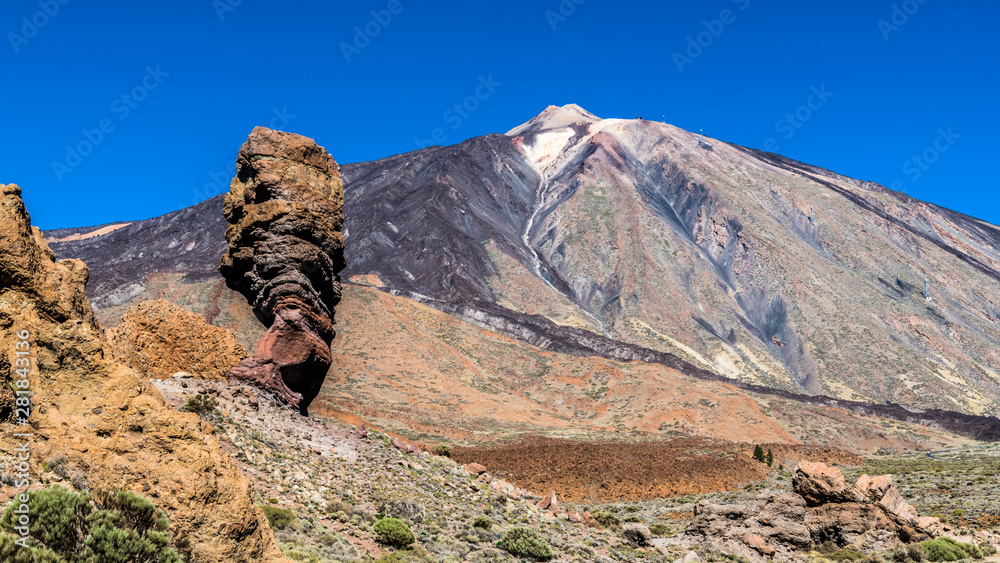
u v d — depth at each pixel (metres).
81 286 15.55
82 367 14.35
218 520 13.80
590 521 35.41
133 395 14.45
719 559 32.28
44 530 11.56
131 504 12.60
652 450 99.75
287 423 30.11
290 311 33.88
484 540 25.67
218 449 14.80
